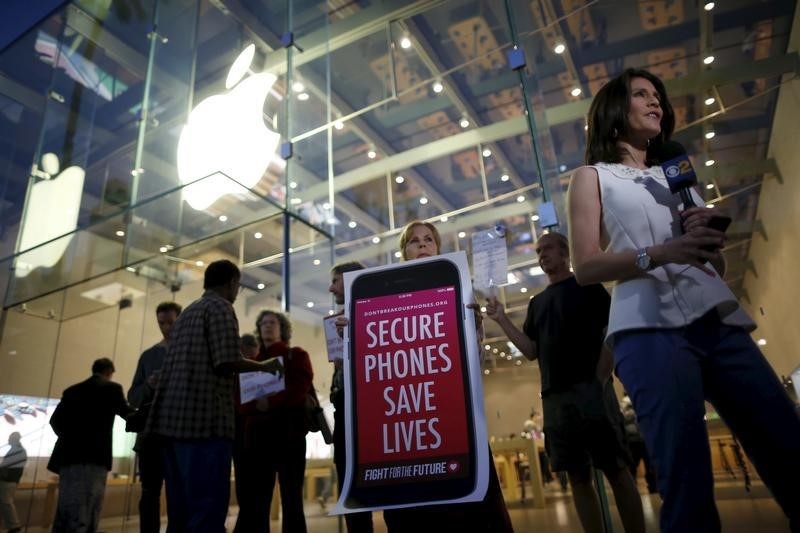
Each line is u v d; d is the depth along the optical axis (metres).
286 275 3.64
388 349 1.28
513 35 2.87
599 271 0.83
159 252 4.63
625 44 3.92
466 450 1.14
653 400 0.76
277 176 4.13
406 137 5.64
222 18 4.67
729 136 3.31
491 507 1.26
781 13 3.03
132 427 2.50
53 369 4.53
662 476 0.73
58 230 4.60
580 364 1.66
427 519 1.24
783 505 0.74
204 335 1.89
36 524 3.80
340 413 1.94
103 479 2.77
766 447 0.74
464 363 1.22
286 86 4.40
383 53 4.74
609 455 1.63
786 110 2.87
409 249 1.65
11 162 4.97
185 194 3.75
